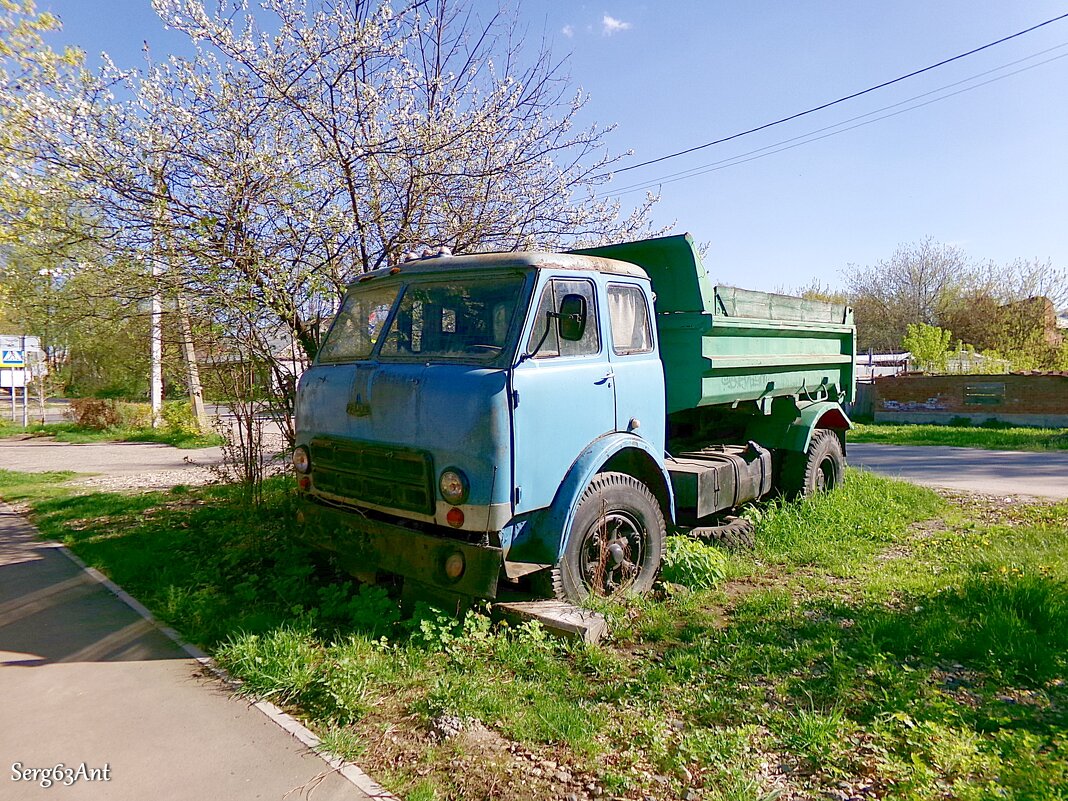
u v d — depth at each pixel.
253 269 6.18
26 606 5.12
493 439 4.04
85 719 3.46
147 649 4.33
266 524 6.43
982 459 15.01
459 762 3.06
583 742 3.17
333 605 4.79
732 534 6.35
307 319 6.80
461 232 7.62
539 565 4.34
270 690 3.68
